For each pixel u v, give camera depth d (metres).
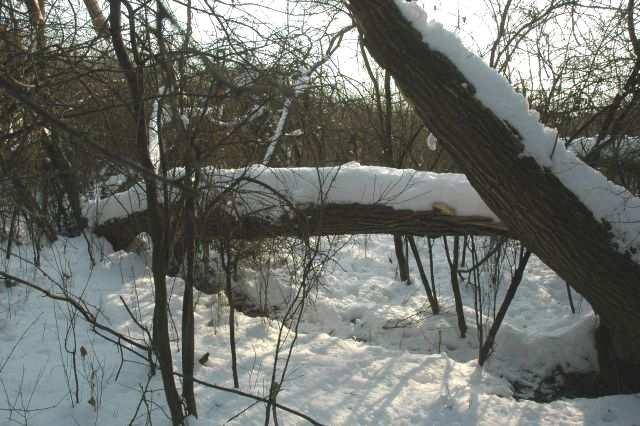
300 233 3.68
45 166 5.02
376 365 4.14
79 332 4.19
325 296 5.94
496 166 3.40
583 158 4.30
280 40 2.97
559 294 6.18
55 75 3.05
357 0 3.31
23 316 4.32
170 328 4.40
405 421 3.51
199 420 3.24
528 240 3.68
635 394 3.87
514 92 3.45
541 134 3.44
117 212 5.52
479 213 4.15
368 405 3.63
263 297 5.59
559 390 4.48
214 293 5.39
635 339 3.84
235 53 2.66
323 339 4.55
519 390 4.49
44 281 4.87
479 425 3.50
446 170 5.84
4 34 3.30
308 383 3.82
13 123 3.94
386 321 5.51
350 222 4.39
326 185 4.33
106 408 3.33
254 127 3.36
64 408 3.30
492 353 4.80
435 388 3.90
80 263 5.38
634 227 3.54
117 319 4.47
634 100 4.12
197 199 3.00
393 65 3.38
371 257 7.17
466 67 3.32
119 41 2.51
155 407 3.35
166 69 2.45
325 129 3.68
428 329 5.33
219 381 3.73
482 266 6.37
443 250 7.33
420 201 4.25
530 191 3.41
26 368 3.66
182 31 2.24
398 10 3.29
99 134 3.34
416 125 6.30
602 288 3.62
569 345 4.69
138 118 2.58
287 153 5.23
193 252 3.04
